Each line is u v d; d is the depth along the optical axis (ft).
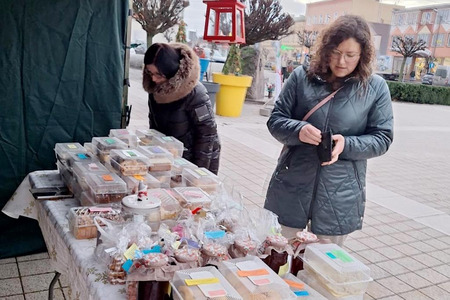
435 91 58.70
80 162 5.91
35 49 7.45
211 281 3.37
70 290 4.54
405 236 12.23
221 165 17.42
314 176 6.19
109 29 7.92
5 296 7.25
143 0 22.56
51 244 5.25
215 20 15.89
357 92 6.02
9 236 8.38
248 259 3.83
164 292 3.54
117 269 3.76
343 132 6.13
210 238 4.22
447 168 21.68
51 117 7.85
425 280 9.71
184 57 7.11
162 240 4.04
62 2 7.43
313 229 6.30
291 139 6.09
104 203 5.06
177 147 6.99
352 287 3.76
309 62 6.43
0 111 7.48
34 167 7.97
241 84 28.04
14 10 7.17
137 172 5.59
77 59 7.78
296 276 4.16
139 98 30.42
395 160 22.38
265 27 31.50
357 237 11.81
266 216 4.87
